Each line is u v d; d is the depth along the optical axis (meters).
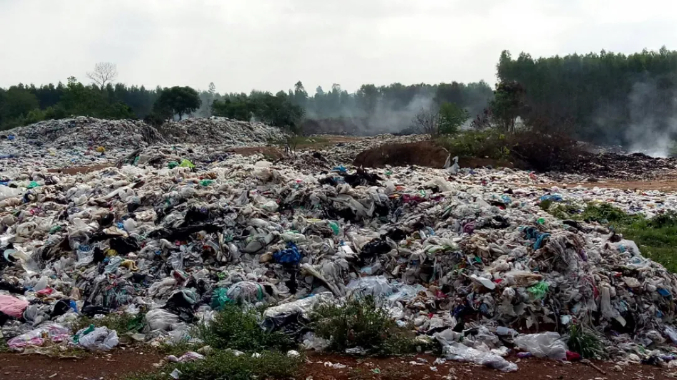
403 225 11.37
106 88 83.06
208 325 8.03
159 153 22.27
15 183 16.47
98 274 9.74
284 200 12.52
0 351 7.28
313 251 10.21
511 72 66.06
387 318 8.14
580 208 16.41
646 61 66.50
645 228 14.37
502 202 13.63
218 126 47.25
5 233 11.96
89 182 15.53
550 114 46.81
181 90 63.22
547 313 8.59
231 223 10.93
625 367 7.70
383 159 31.33
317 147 44.84
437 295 9.30
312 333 7.87
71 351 7.29
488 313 8.67
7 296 8.76
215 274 9.62
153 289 9.30
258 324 7.95
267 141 48.06
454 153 30.55
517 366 7.46
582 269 9.21
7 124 56.41
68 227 11.38
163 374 6.49
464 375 7.05
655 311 9.01
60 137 35.34
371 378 6.72
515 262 9.48
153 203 12.55
